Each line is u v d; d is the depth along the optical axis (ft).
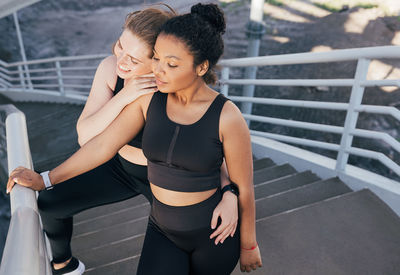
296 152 10.98
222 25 3.06
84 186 4.62
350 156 22.31
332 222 7.06
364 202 7.63
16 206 3.11
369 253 6.30
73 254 6.81
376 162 21.70
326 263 6.08
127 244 7.02
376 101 26.02
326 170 9.43
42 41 43.29
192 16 2.94
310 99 27.66
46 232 4.87
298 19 38.78
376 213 7.32
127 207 9.84
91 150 3.73
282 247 6.42
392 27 34.88
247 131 3.39
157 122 3.38
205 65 3.09
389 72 28.22
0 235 12.41
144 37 3.62
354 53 7.53
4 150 11.34
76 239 7.68
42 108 25.12
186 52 2.93
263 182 10.24
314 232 6.79
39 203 4.55
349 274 5.87
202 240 3.68
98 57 20.61
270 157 12.02
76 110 23.56
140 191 4.96
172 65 3.01
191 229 3.60
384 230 6.86
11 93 27.86
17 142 4.23
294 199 8.31
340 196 7.80
